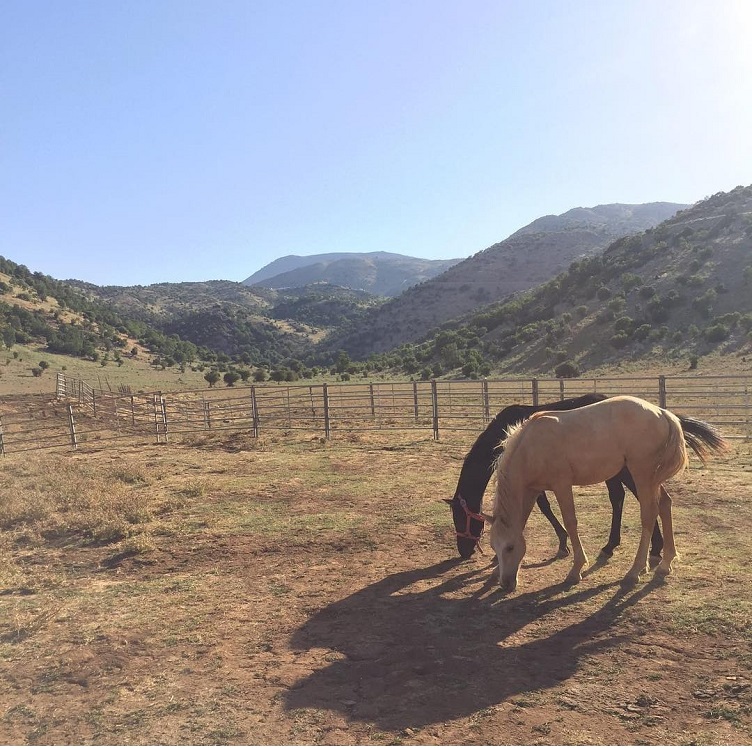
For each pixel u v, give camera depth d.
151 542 7.33
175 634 4.84
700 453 5.98
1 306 104.44
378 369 88.56
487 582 5.77
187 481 10.98
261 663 4.31
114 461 13.73
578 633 4.54
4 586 6.12
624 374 48.88
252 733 3.43
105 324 128.00
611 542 6.18
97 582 6.23
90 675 4.23
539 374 61.12
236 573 6.30
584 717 3.44
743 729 3.22
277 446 15.16
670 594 5.09
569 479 5.48
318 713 3.62
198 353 134.12
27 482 10.45
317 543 7.17
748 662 3.92
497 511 5.54
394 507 8.66
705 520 7.21
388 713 3.59
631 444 5.37
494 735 3.30
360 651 4.45
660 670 3.92
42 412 25.28
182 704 3.78
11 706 3.86
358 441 15.12
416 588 5.70
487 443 6.41
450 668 4.12
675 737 3.20
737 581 5.26
